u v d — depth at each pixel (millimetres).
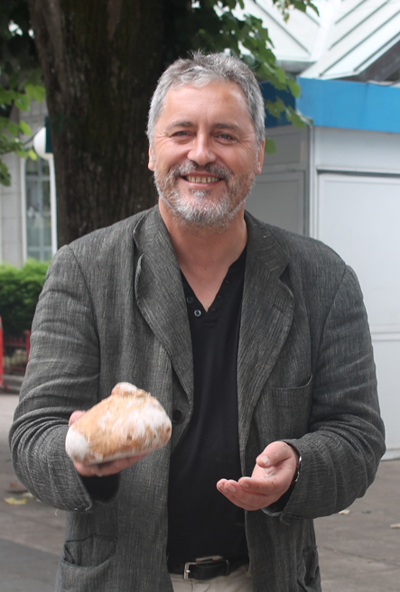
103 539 1542
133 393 1374
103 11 4629
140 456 1332
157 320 1605
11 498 5625
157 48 4820
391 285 6324
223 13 5648
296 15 7168
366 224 6227
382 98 6094
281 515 1510
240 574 1650
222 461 1599
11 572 4090
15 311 12250
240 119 1635
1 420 8766
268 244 1718
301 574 1648
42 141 8469
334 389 1668
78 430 1323
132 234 1694
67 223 4805
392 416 6375
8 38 5719
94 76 4688
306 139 5969
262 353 1616
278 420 1604
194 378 1622
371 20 6988
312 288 1713
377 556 4320
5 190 16641
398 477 5996
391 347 6332
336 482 1525
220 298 1679
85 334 1611
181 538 1613
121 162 4746
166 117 1648
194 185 1623
